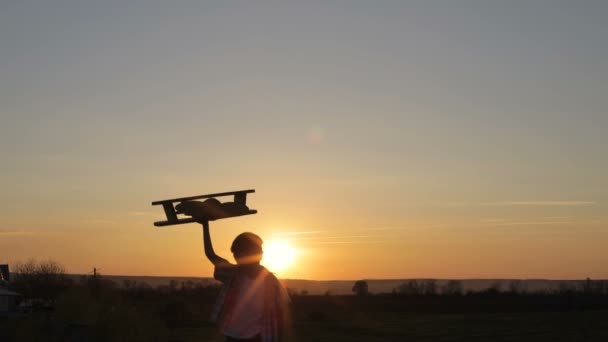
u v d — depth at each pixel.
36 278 83.31
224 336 7.50
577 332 75.44
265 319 7.40
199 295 98.38
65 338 31.94
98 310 34.16
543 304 124.25
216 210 7.64
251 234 7.66
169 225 7.79
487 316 104.06
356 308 119.81
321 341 65.62
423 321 95.25
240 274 7.55
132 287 102.56
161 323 40.25
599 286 139.88
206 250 7.68
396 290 146.38
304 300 129.50
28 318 32.72
